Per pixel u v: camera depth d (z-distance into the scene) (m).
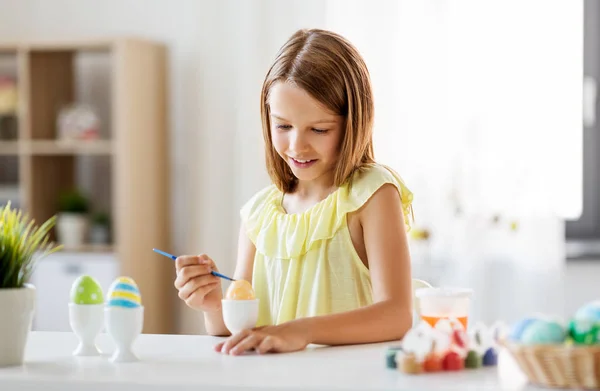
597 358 0.96
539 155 3.50
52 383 1.08
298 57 1.49
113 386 1.06
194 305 1.47
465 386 1.00
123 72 3.65
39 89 3.90
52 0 4.08
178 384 1.03
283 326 1.30
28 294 1.20
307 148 1.49
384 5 3.58
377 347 1.32
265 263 1.63
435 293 1.32
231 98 3.81
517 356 1.01
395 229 1.49
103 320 1.27
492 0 3.52
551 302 3.51
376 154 3.58
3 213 1.26
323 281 1.55
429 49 3.56
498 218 3.51
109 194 4.04
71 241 3.82
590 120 3.89
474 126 3.53
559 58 3.48
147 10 4.00
